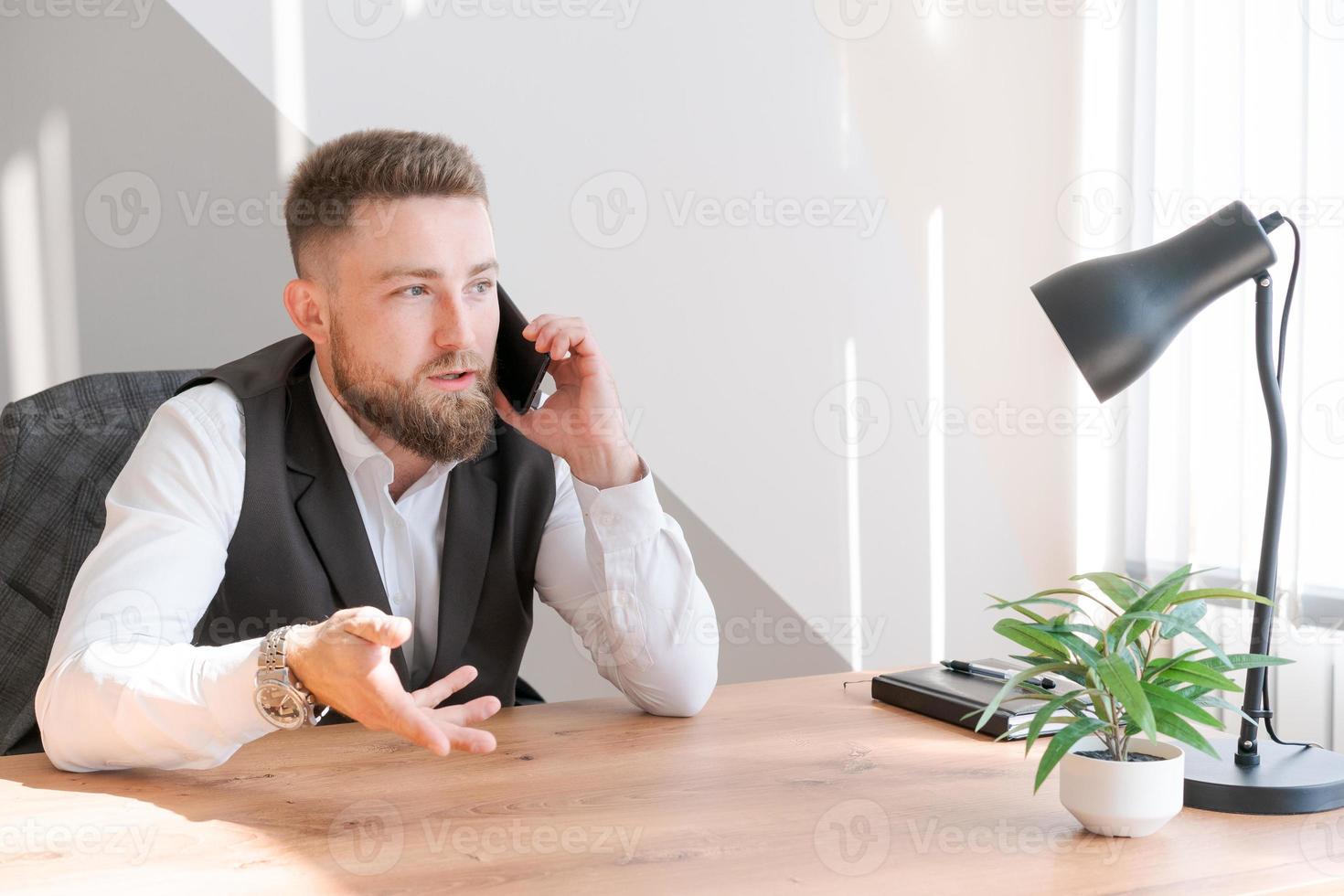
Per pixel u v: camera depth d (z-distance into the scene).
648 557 1.25
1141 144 2.54
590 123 2.32
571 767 1.00
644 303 2.38
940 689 1.20
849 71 2.53
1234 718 2.19
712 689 1.32
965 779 0.96
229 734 0.92
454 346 1.20
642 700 1.21
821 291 2.53
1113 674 0.76
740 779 0.96
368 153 1.19
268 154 2.10
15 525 1.58
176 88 2.04
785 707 1.24
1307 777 0.89
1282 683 2.19
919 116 2.60
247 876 0.75
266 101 2.09
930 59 2.60
